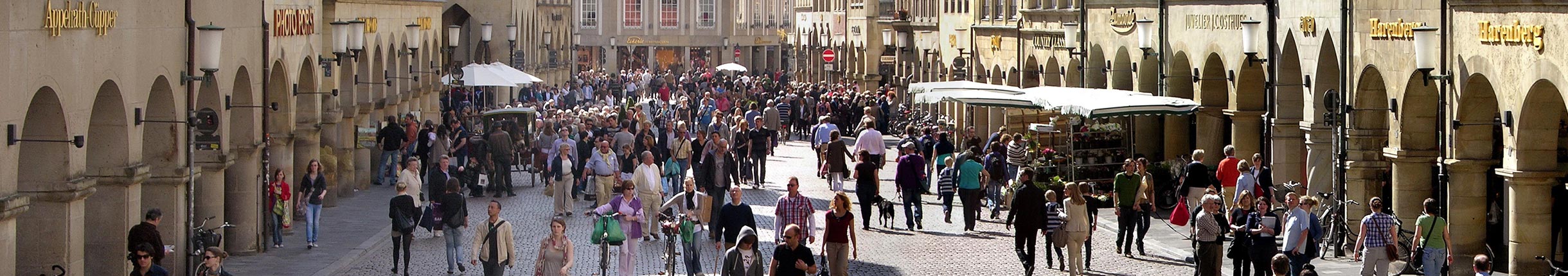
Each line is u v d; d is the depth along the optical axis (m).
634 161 40.31
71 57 22.69
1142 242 31.78
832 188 45.53
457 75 54.53
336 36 39.16
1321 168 34.72
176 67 27.17
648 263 30.80
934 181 47.44
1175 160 39.75
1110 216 37.84
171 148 27.38
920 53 75.31
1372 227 27.23
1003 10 61.09
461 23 73.00
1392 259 27.25
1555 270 27.38
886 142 66.12
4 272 20.92
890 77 77.56
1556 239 29.20
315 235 32.97
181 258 27.81
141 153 25.94
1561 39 24.92
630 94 91.62
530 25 84.25
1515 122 27.02
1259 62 37.47
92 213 25.38
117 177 25.12
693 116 75.88
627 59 142.88
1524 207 27.55
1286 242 27.72
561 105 76.00
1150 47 43.78
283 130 35.41
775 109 58.53
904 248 33.03
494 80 54.66
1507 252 30.44
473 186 43.41
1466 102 28.75
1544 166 27.25
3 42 20.23
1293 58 36.69
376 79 47.97
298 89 38.31
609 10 141.75
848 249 29.89
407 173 35.97
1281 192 35.34
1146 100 38.81
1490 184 30.47
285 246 33.25
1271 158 37.50
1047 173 40.56
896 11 79.75
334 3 41.16
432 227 29.95
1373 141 32.66
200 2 28.25
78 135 23.06
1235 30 38.78
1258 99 39.31
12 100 20.70
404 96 51.00
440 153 44.25
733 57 144.12
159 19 26.36
